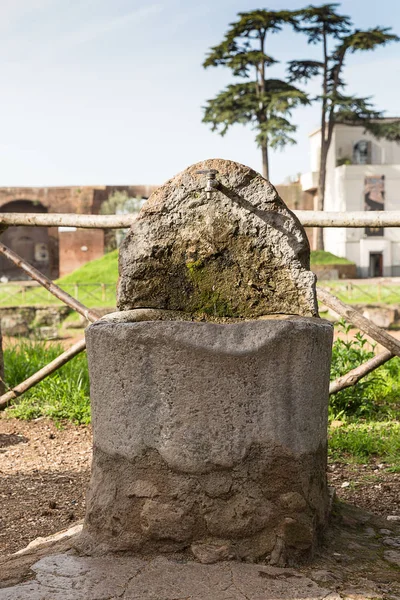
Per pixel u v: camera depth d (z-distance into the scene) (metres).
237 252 2.91
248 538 2.62
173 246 2.92
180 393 2.63
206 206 2.91
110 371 2.71
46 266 46.41
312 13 32.34
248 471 2.63
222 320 2.91
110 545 2.69
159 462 2.66
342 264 33.69
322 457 2.81
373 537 2.98
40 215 5.83
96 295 23.45
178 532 2.63
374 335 4.85
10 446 5.48
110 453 2.74
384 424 5.76
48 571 2.53
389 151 36.78
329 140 35.34
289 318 2.75
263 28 32.66
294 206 39.56
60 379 7.08
